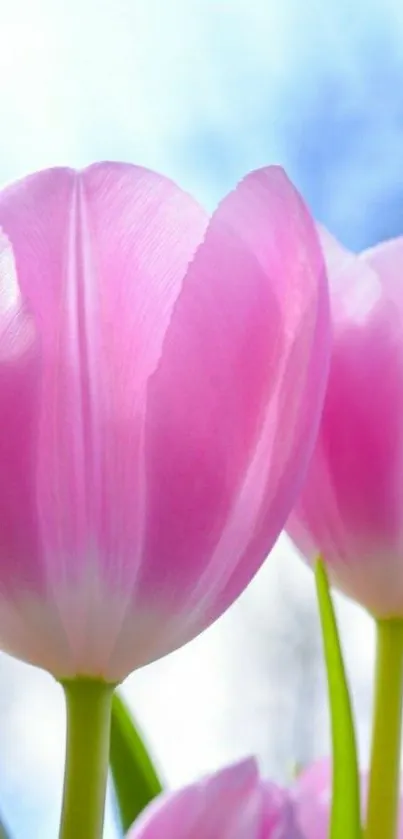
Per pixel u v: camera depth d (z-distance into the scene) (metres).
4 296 0.31
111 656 0.32
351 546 0.36
